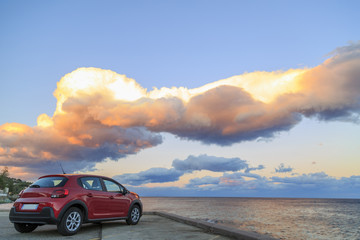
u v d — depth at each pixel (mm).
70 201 6941
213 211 77000
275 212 82000
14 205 6926
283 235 30703
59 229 6691
